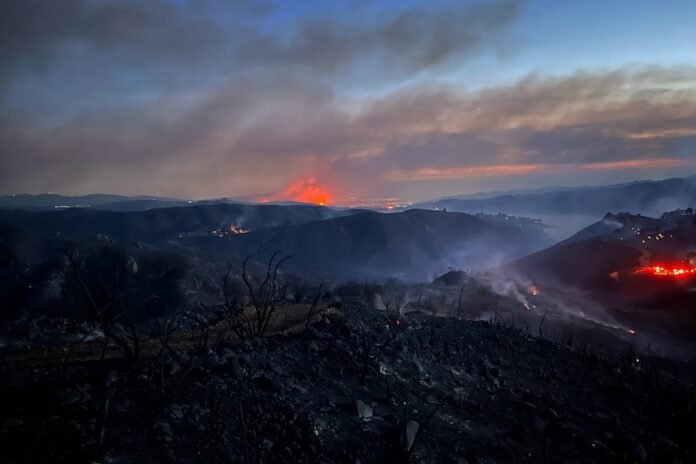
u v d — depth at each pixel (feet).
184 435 25.52
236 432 26.53
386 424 31.04
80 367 33.91
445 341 51.49
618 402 45.91
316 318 56.75
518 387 43.98
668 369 80.12
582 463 32.83
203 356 36.45
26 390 28.27
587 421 39.86
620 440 36.55
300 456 25.75
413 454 28.50
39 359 37.40
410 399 35.73
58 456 21.93
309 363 38.06
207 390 30.14
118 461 22.40
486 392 41.37
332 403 31.91
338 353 40.63
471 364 46.39
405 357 43.42
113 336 35.01
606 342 107.24
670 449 37.76
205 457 24.17
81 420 24.89
